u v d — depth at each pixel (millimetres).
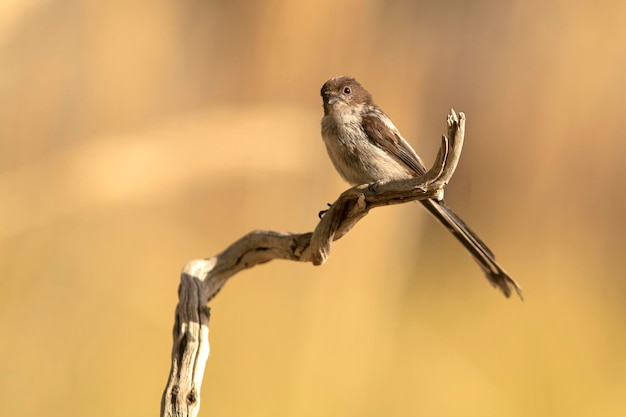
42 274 10180
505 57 13883
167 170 10023
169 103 11500
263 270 11047
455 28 14016
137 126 10859
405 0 11859
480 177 13977
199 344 6484
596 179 13547
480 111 14062
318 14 11328
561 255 13570
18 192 10023
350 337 10812
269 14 11430
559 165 13508
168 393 6184
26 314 10031
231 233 11102
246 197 11086
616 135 13461
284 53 11367
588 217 13625
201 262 7188
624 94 13312
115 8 11164
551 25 13625
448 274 14266
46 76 10648
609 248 13625
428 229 15047
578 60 13305
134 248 11016
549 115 13453
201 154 10227
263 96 11367
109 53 11125
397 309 11500
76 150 10234
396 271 11500
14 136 10391
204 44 11672
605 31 13227
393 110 11656
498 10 14125
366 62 11539
